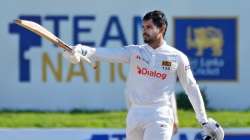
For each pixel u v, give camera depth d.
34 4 43.94
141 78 20.75
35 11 44.00
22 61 44.06
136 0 44.03
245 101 44.78
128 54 20.89
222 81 44.78
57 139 32.16
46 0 43.94
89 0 43.97
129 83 21.03
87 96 44.25
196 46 44.56
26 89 44.19
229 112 41.56
